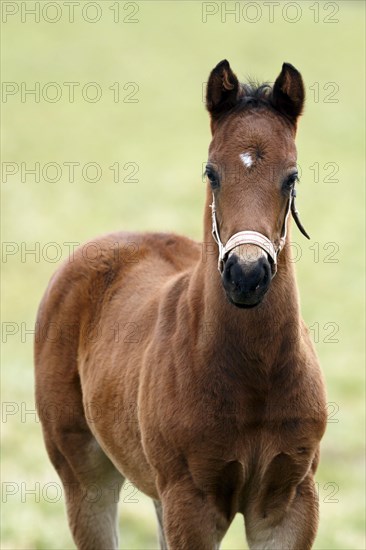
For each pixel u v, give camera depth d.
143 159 32.94
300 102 5.93
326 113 39.44
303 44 49.34
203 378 5.95
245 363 5.86
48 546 9.90
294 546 6.21
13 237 24.31
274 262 5.51
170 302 6.55
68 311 8.01
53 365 8.04
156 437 6.21
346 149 34.69
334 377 16.06
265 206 5.54
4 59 45.66
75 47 48.50
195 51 48.75
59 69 44.91
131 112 39.53
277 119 5.83
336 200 28.86
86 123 37.59
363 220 26.92
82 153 33.56
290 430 5.95
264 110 5.87
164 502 6.20
